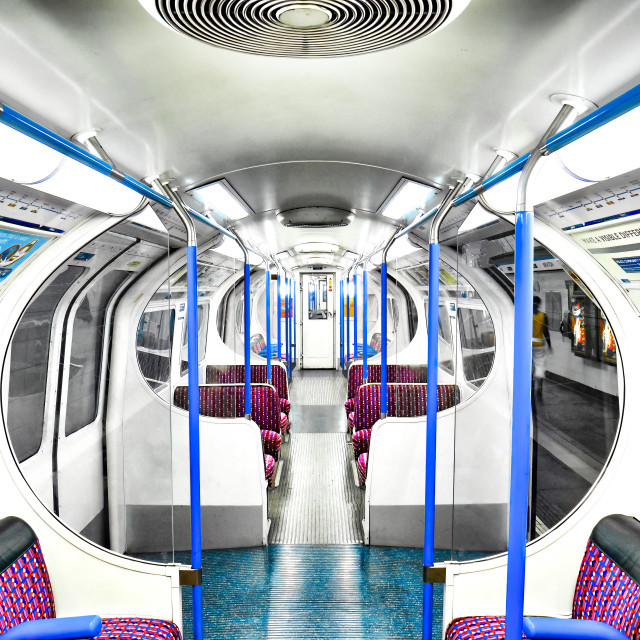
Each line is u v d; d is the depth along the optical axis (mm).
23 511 2959
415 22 1367
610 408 3215
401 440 4988
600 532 2803
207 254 6223
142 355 4766
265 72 2039
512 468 1984
